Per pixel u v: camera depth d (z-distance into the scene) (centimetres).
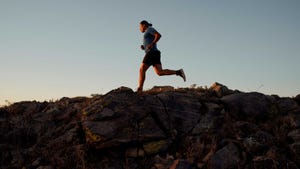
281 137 594
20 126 690
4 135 667
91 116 609
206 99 711
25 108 764
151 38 680
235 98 698
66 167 561
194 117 650
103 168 559
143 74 689
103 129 583
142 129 596
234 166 538
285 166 522
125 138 580
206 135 610
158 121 632
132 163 568
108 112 609
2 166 595
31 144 654
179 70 682
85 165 558
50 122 696
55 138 639
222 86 774
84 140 613
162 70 684
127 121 598
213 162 540
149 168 555
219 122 649
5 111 754
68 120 692
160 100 669
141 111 620
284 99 734
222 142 585
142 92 701
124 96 646
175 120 640
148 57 679
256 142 571
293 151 554
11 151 627
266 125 641
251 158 552
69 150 588
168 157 568
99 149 587
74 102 775
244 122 639
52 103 793
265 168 521
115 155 584
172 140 606
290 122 635
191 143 595
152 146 588
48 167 561
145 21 702
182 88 793
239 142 582
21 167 587
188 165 531
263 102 695
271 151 553
